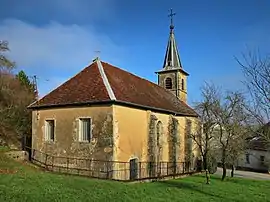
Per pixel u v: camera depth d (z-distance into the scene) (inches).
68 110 890.7
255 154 1723.7
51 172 791.1
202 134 1199.6
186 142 1225.4
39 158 928.9
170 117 1115.9
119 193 577.0
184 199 612.4
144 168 932.0
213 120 1019.3
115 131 812.0
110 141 804.0
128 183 701.3
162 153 1051.9
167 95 1352.1
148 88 1193.4
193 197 643.5
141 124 936.9
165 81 1539.1
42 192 510.6
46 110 938.1
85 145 841.5
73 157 858.1
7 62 1221.7
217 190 767.7
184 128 1227.2
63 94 939.3
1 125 1242.6
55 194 508.4
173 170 1104.2
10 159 871.1
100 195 542.3
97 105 837.8
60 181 608.4
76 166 848.9
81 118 863.1
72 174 800.9
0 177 586.6
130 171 863.7
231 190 796.0
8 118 1307.8
